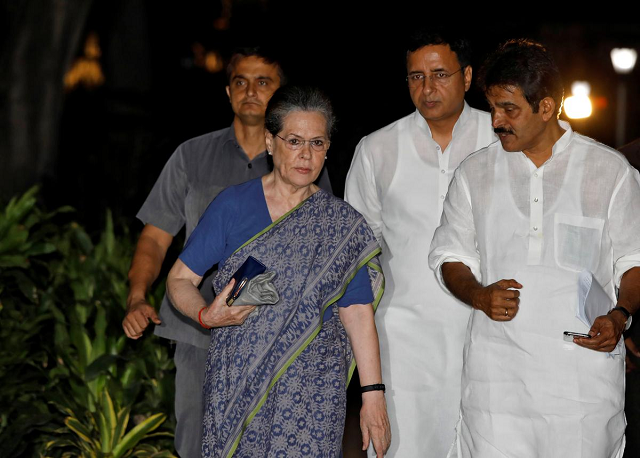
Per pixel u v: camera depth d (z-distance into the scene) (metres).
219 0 20.39
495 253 4.09
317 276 3.86
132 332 4.75
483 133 4.82
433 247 4.31
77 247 6.48
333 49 17.27
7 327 5.69
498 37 17.11
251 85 4.98
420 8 17.70
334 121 3.93
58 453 5.71
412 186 4.84
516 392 4.03
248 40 5.01
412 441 4.86
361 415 4.08
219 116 18.03
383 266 4.94
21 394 5.71
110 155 12.02
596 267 3.97
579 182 3.99
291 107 3.82
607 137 18.98
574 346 3.95
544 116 3.90
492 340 4.07
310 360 3.86
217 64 20.02
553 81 3.88
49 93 11.27
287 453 3.83
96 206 10.67
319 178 5.14
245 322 3.83
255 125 5.04
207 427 3.89
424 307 4.80
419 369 4.82
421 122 4.87
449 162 4.82
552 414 3.98
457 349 4.80
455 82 4.66
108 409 5.48
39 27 11.15
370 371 4.06
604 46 20.77
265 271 3.77
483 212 4.12
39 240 6.29
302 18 17.70
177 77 20.33
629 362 4.95
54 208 10.62
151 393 5.84
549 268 3.98
